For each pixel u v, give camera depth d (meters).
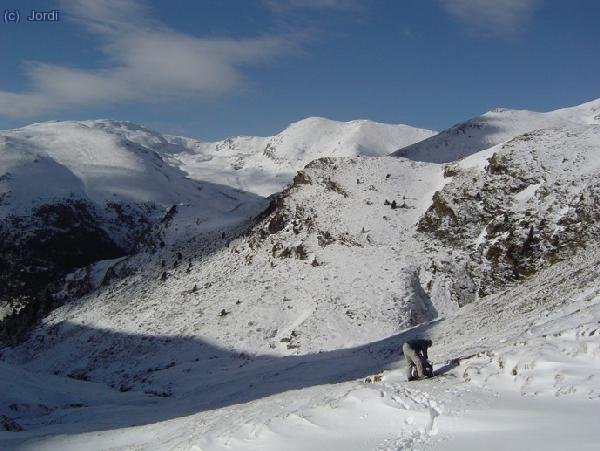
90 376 61.38
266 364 49.84
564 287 31.36
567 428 11.99
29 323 95.19
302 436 14.82
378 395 15.94
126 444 23.22
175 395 46.78
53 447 25.14
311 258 65.19
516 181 61.47
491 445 11.86
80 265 161.12
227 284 68.19
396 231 65.38
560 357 15.67
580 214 52.97
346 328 53.09
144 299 75.44
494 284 54.50
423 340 19.19
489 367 17.06
